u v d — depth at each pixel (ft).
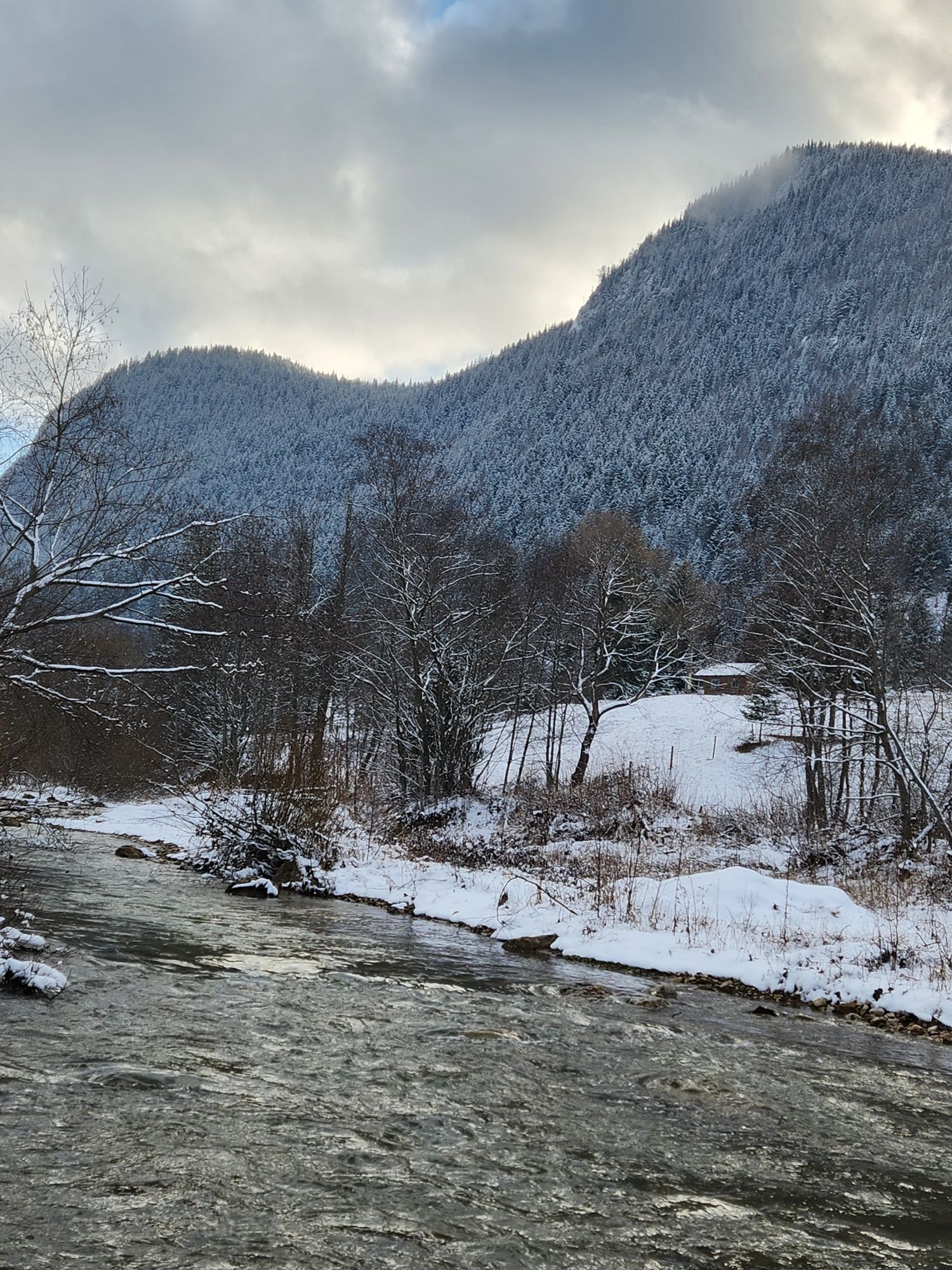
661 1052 31.07
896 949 46.60
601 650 129.59
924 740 94.48
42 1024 27.58
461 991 37.73
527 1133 22.45
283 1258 15.69
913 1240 18.17
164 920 47.21
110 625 74.23
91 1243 15.67
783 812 101.55
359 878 67.67
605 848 83.51
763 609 102.47
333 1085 24.59
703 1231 17.99
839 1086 28.71
